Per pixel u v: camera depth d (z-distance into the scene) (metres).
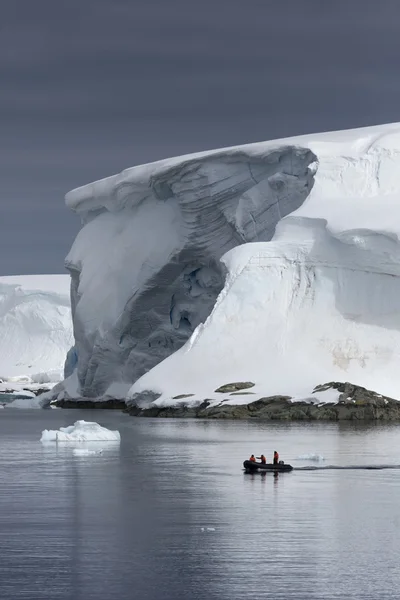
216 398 148.00
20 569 47.28
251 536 53.62
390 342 152.88
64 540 53.06
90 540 53.00
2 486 71.88
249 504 63.47
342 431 119.19
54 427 141.50
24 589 44.19
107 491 69.25
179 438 111.12
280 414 140.75
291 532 54.59
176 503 64.00
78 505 63.47
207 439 109.25
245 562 48.16
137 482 73.75
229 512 60.62
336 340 155.12
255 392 147.62
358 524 56.59
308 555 49.38
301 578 45.47
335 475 77.44
